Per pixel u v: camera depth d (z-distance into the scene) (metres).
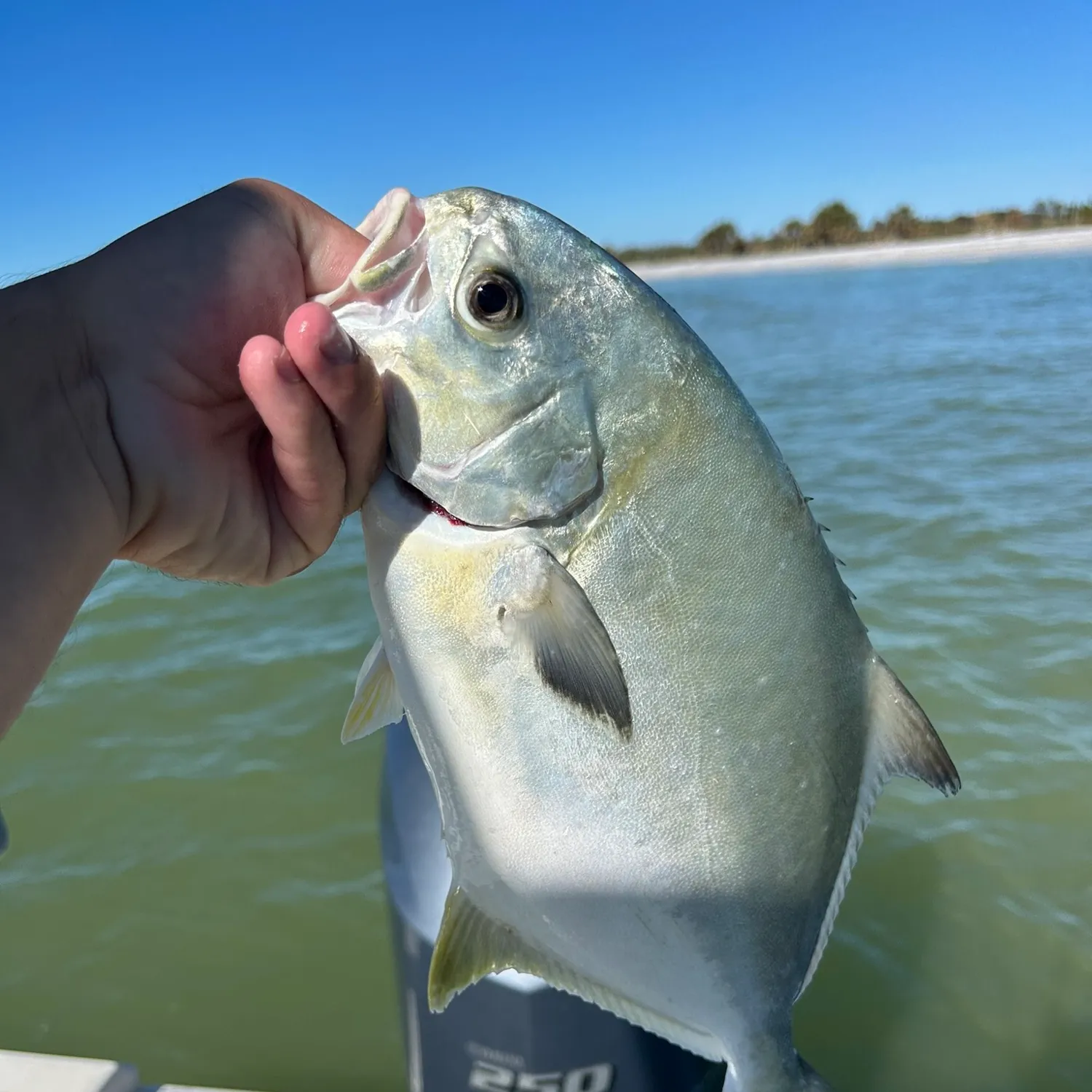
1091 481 1.82
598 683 0.36
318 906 0.84
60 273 0.34
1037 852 0.86
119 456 0.34
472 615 0.37
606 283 0.36
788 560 0.38
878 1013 0.72
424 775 0.53
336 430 0.35
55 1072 0.51
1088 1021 0.71
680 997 0.39
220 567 0.38
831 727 0.40
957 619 1.28
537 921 0.39
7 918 0.83
